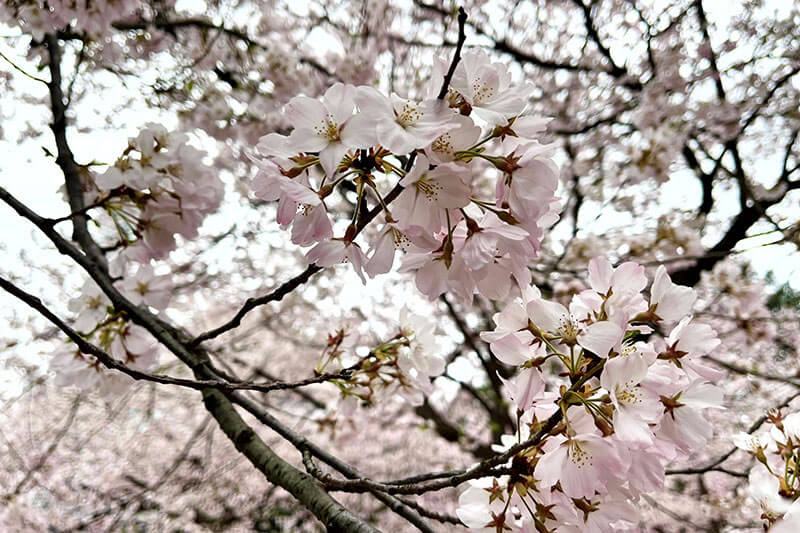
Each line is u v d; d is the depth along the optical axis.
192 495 6.51
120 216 1.76
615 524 1.26
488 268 1.19
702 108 4.94
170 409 7.24
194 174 1.74
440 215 1.08
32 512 5.29
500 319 1.27
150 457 6.79
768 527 1.56
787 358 5.61
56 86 2.24
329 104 1.05
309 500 1.58
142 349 2.22
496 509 1.33
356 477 1.79
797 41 4.93
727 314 4.86
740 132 5.12
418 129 0.97
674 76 4.69
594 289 1.28
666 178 4.41
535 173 1.07
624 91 5.18
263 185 1.11
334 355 2.43
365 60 4.32
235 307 7.11
